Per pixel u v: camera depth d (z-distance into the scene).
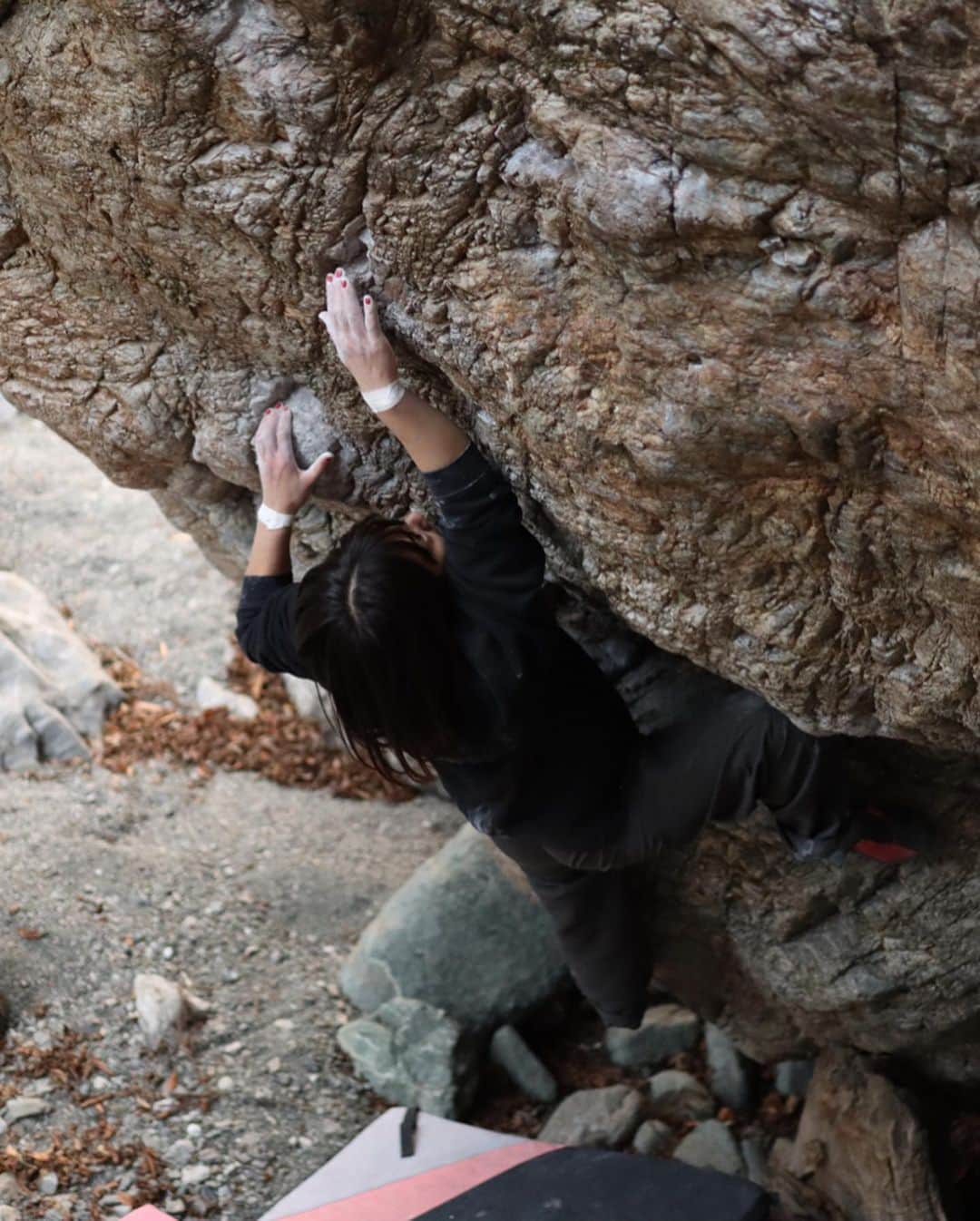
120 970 4.89
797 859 3.67
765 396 2.15
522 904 5.20
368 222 2.41
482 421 2.71
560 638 2.87
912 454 2.13
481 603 2.61
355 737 2.66
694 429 2.24
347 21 2.14
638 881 3.97
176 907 5.27
